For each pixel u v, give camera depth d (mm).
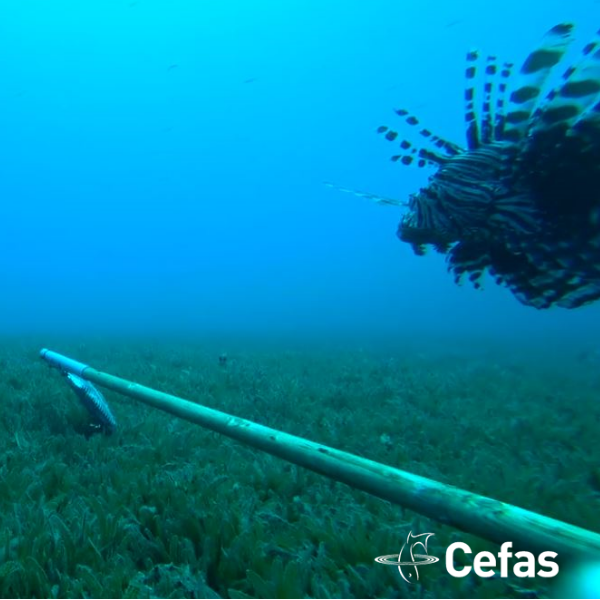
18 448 5176
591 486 4590
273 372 11406
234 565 3055
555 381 10734
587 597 1430
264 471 4594
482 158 1904
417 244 2100
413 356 16094
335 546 3242
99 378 4516
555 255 1809
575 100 1720
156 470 4664
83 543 3199
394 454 5246
